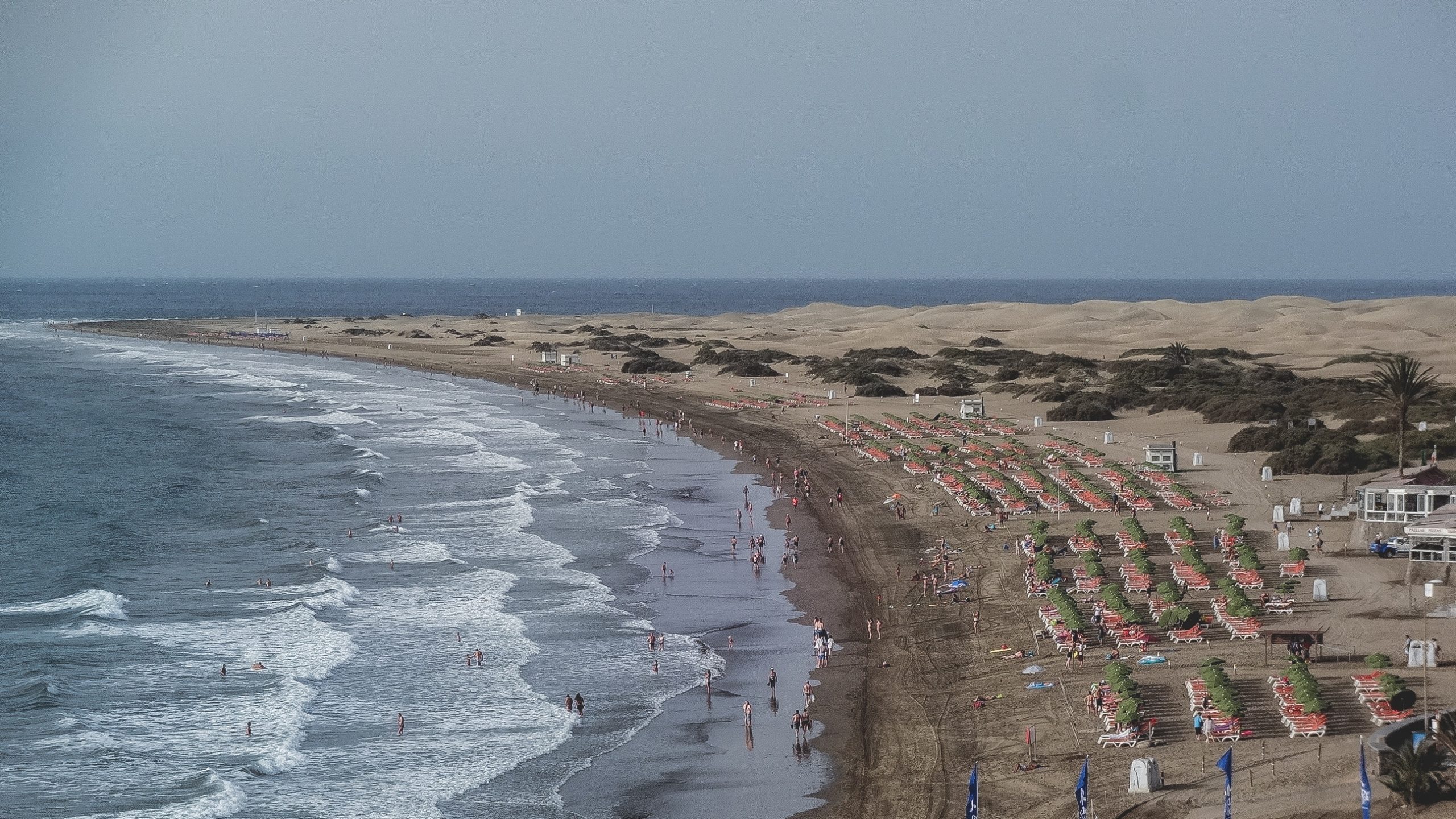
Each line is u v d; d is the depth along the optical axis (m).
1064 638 53.16
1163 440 105.88
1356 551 63.78
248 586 68.81
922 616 61.03
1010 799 38.72
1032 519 77.88
